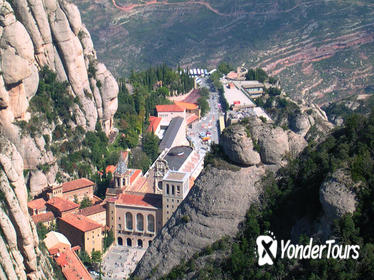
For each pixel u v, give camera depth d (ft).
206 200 442.91
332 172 389.80
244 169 442.50
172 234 457.68
